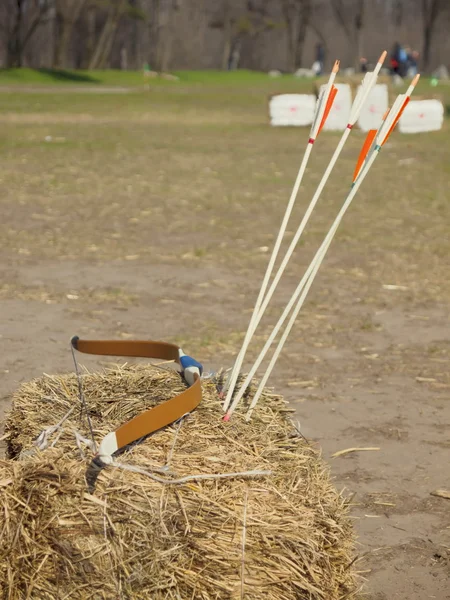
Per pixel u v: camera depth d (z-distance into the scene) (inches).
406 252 537.0
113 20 3609.7
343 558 156.0
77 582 137.8
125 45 4793.3
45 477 147.6
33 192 711.7
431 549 203.8
